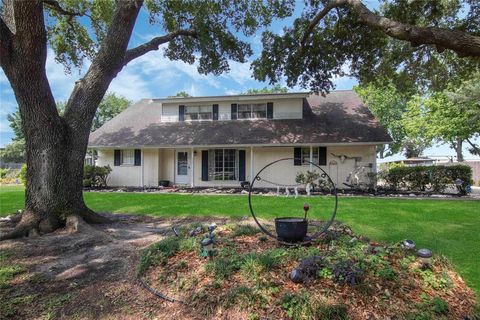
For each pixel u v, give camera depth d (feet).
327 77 42.52
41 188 20.61
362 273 9.98
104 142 53.83
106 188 51.90
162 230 20.40
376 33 36.27
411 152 121.80
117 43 23.53
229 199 35.50
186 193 44.11
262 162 51.78
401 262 11.44
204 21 35.70
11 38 19.65
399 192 44.09
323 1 36.63
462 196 39.81
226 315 8.92
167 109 58.23
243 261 11.21
